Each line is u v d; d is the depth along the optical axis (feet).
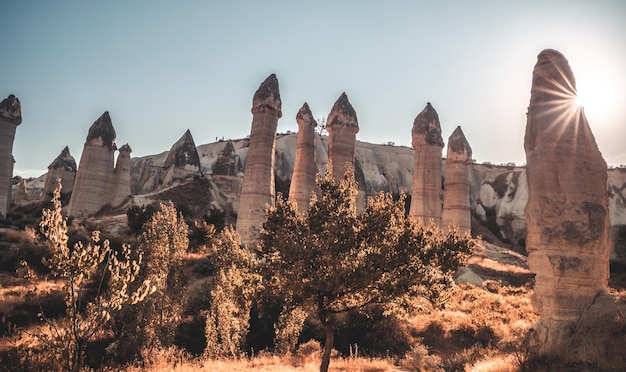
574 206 46.34
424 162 131.44
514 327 66.33
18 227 125.29
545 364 38.04
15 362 34.96
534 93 51.67
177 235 65.36
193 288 82.79
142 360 54.60
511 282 115.65
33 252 98.58
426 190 128.88
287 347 61.67
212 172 245.65
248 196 106.83
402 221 39.32
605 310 41.98
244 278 40.78
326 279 35.76
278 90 115.34
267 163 109.70
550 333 43.80
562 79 50.24
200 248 116.57
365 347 65.98
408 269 37.91
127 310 61.00
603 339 38.58
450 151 140.46
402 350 63.77
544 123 49.49
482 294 93.40
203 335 70.18
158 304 61.46
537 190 48.47
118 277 30.68
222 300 60.85
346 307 40.68
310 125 126.00
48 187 215.31
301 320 64.08
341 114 124.36
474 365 46.19
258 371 48.08
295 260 37.52
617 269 131.23
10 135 135.13
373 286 38.01
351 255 37.99
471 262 128.06
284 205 40.91
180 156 235.20
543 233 46.88
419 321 72.84
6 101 135.64
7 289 79.00
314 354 57.62
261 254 41.01
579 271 44.68
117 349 59.57
